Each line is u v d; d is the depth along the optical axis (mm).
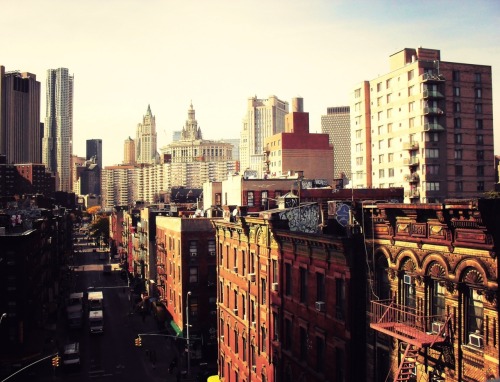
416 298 21766
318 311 28719
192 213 89188
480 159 110688
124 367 61031
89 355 66188
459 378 19266
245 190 71562
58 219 116438
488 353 17969
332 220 30766
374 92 122625
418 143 108000
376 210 24484
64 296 108250
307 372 30672
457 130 109125
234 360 46281
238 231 44219
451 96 108688
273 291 36094
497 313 17625
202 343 63375
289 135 125062
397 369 22859
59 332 78750
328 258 27938
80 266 156625
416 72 108562
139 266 112750
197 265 66000
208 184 90000
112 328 80375
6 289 62188
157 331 77562
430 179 106938
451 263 19750
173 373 58531
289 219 36156
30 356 61625
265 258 38031
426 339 19938
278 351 34969
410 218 22125
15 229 74625
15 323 62156
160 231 85875
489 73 112125
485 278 18078
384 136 118938
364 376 25594
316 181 76062
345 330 25984
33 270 69812
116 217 179125
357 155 127500
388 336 23688
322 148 127062
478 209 17469
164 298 80438
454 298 19562
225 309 49375
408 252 22281
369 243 25109
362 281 25766
